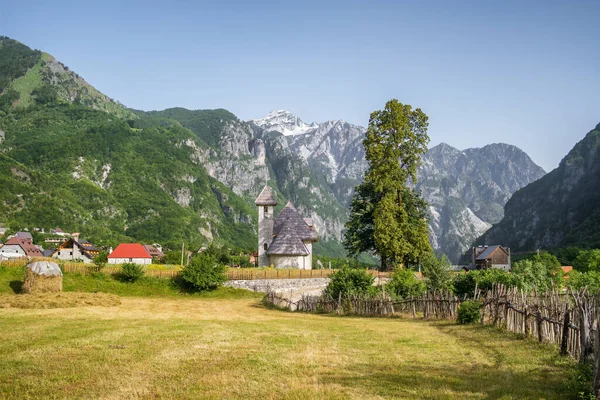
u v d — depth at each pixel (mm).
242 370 14289
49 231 188625
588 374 11992
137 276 52656
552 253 124875
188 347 18266
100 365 14805
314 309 39562
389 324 27828
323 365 15094
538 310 19203
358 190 66250
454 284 38000
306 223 78938
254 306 44875
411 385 12555
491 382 12883
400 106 62656
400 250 58281
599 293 13289
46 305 35625
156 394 11688
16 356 16078
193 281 52906
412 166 62781
